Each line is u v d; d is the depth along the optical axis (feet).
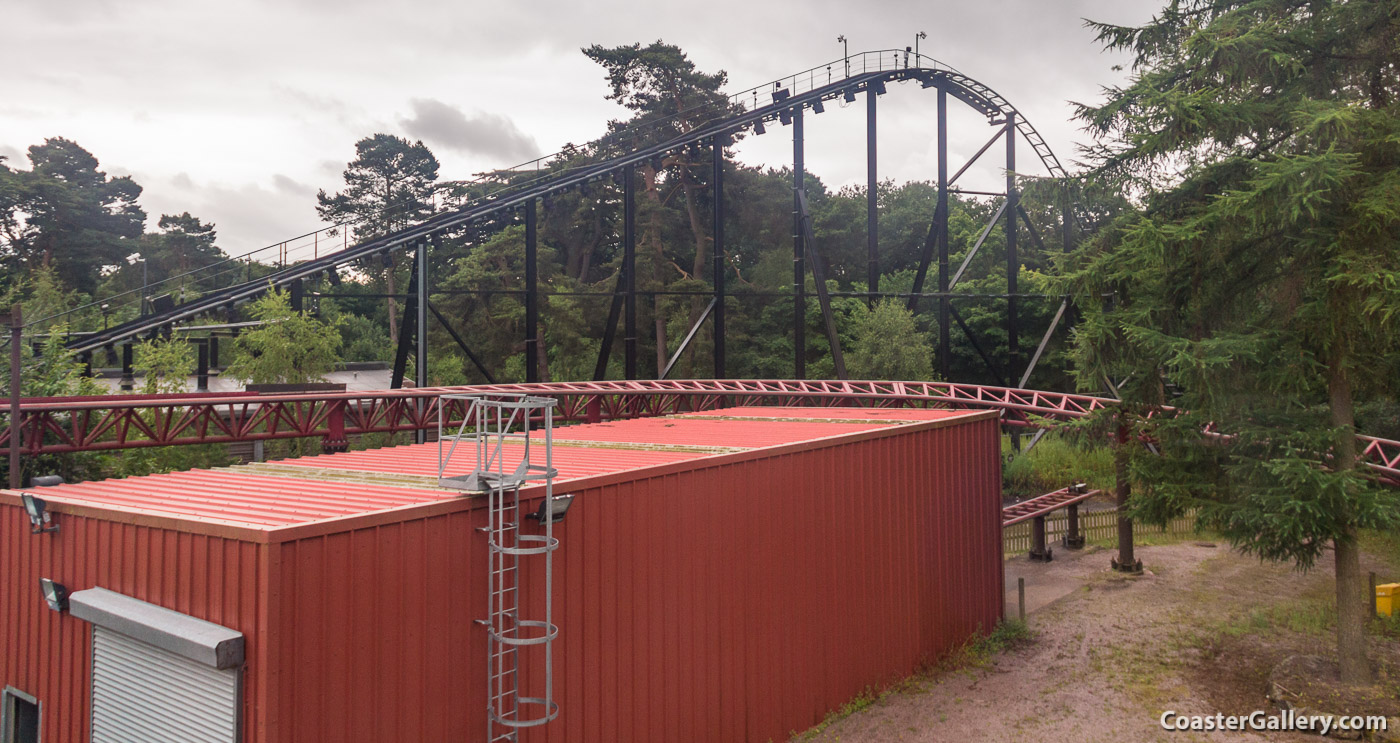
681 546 38.81
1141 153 51.24
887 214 249.34
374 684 27.40
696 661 39.40
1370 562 76.74
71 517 31.83
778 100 127.65
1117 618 64.44
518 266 197.98
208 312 103.76
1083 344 54.85
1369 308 41.19
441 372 182.80
